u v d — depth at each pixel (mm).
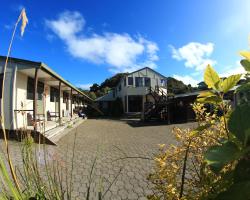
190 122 16906
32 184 1604
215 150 555
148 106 23734
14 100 8375
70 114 19016
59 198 1573
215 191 837
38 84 12727
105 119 23672
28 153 1891
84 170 4770
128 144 8336
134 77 30281
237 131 567
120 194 3645
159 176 1378
